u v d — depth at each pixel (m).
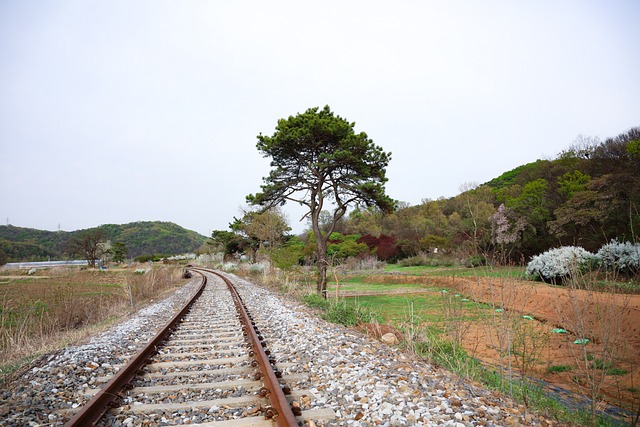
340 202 21.08
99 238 68.75
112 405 4.64
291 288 21.11
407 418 4.16
